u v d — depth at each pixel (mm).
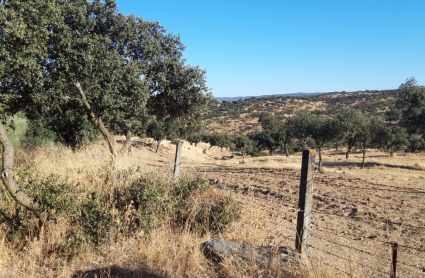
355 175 18719
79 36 8836
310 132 27281
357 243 6199
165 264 4176
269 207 8500
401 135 50344
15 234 5055
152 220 5227
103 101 8891
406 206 9516
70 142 13664
